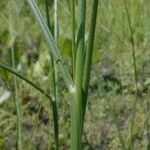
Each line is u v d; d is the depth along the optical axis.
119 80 0.50
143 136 0.39
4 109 0.50
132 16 0.60
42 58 0.57
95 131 0.49
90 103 0.53
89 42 0.23
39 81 0.55
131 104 0.50
